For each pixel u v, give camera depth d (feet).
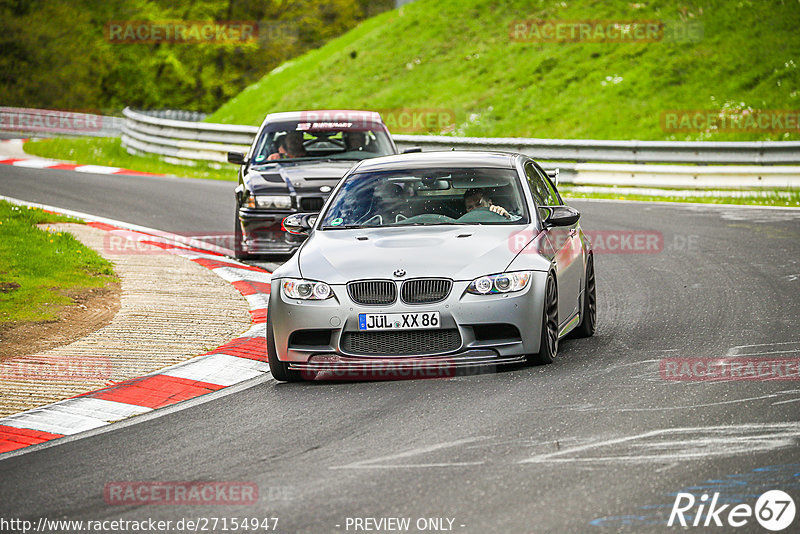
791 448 63.05
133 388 86.48
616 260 151.33
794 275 131.64
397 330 84.64
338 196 101.14
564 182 246.47
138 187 241.76
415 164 103.50
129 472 64.44
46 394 84.58
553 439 66.90
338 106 375.45
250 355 98.17
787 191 221.25
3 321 108.99
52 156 321.73
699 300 118.62
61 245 150.41
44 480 63.46
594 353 94.02
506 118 330.95
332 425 73.31
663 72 324.60
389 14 474.90
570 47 358.02
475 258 87.30
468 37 393.70
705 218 190.39
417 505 55.52
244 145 284.41
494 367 89.71
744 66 315.17
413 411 75.82
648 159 240.32
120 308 118.62
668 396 76.84
